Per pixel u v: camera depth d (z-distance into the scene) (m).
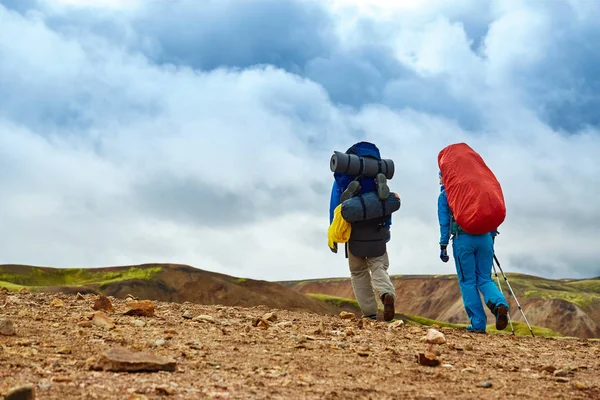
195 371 5.30
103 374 4.91
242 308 11.68
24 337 6.52
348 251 12.80
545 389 5.40
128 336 7.02
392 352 7.12
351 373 5.67
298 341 7.52
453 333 10.09
